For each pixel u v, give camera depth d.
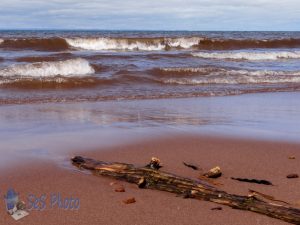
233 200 4.59
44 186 5.19
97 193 4.96
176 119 9.59
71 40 28.06
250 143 7.49
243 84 16.12
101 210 4.47
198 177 5.55
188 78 16.78
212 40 32.22
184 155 6.70
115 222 4.20
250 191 4.99
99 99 12.37
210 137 7.90
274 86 15.75
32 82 14.20
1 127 8.53
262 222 4.20
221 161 6.38
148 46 29.92
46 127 8.60
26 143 7.29
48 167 5.95
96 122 9.16
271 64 22.61
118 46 29.09
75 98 12.42
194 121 9.38
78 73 16.98
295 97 13.43
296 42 35.44
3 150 6.80
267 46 34.22
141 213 4.40
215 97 13.23
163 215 4.36
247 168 6.03
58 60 19.05
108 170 5.59
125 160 6.40
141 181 5.12
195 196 4.80
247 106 11.55
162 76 17.23
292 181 5.46
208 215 4.36
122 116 9.87
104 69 17.72
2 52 24.12
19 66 16.31
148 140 7.63
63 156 6.53
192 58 23.22
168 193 4.96
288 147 7.26
